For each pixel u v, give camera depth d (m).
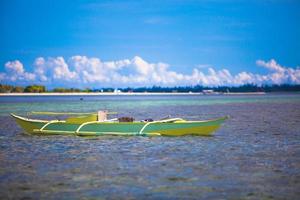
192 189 20.41
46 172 23.92
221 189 20.41
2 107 114.69
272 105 117.06
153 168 24.81
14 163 26.56
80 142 35.31
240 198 19.11
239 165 25.67
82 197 19.27
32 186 21.02
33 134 40.34
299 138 39.06
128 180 22.05
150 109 101.00
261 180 21.98
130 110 95.88
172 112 85.69
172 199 18.94
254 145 34.09
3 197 19.33
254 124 53.88
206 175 23.03
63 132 39.28
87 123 38.59
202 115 75.31
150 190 20.27
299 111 83.88
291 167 25.11
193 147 32.50
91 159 27.78
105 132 38.25
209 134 38.44
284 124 53.69
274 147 33.09
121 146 32.94
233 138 38.47
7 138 39.09
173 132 37.94
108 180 22.06
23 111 93.06
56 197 19.31
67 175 23.17
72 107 115.38
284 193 19.77
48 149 32.12
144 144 33.81
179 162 26.58
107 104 142.88
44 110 97.69
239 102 151.00
